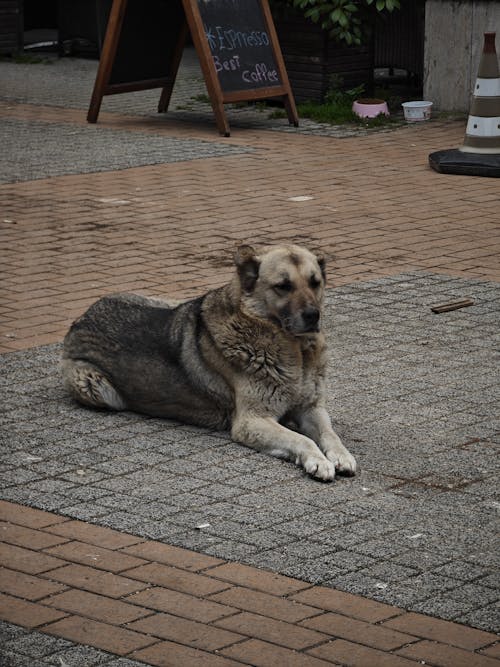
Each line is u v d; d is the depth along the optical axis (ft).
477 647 17.29
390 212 47.83
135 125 67.67
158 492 23.06
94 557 20.17
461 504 22.49
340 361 31.04
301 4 68.39
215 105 63.52
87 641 17.42
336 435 25.31
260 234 44.29
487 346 32.19
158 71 69.77
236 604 18.53
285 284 24.88
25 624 17.93
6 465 24.41
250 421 25.48
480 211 48.16
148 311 27.96
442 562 20.01
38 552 20.38
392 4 68.54
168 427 26.99
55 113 71.72
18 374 30.17
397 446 25.52
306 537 20.98
